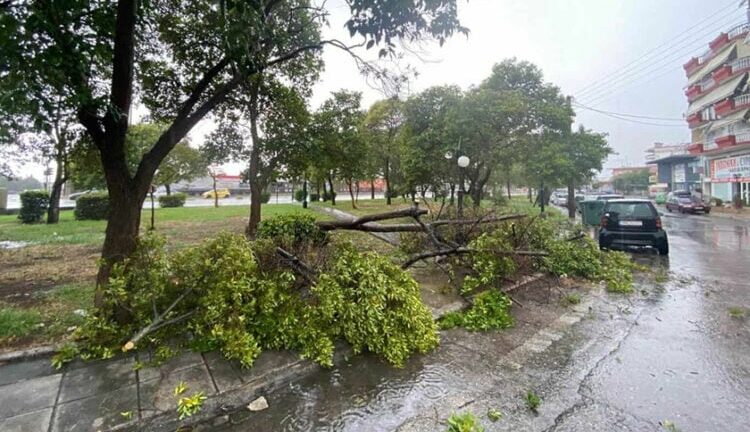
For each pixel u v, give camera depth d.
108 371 2.61
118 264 3.08
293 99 8.55
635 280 5.54
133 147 9.54
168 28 5.49
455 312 4.02
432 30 3.59
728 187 22.58
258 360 2.81
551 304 4.44
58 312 3.70
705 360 2.90
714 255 7.50
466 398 2.44
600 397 2.41
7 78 2.41
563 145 14.07
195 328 2.98
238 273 3.08
